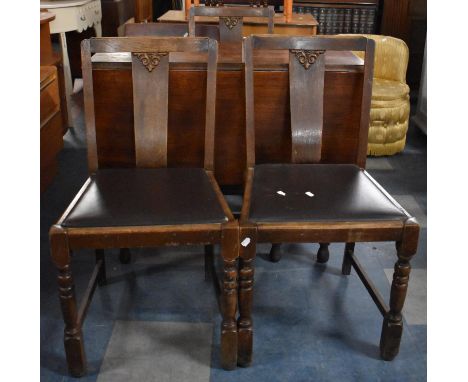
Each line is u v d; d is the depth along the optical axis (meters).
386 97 3.05
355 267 1.85
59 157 3.10
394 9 4.42
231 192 2.04
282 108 1.87
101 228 1.38
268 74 1.83
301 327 1.75
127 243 1.39
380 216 1.44
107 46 1.65
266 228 1.41
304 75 1.74
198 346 1.66
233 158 1.97
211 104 1.69
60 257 1.38
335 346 1.67
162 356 1.61
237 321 1.55
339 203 1.48
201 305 1.85
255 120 1.89
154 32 2.48
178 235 1.39
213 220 1.41
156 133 1.70
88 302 1.60
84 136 3.46
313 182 1.60
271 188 1.56
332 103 1.86
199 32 2.60
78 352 1.50
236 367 1.57
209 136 1.70
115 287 1.94
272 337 1.70
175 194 1.51
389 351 1.59
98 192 1.51
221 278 1.98
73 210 1.43
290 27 3.52
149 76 1.67
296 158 1.78
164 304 1.85
